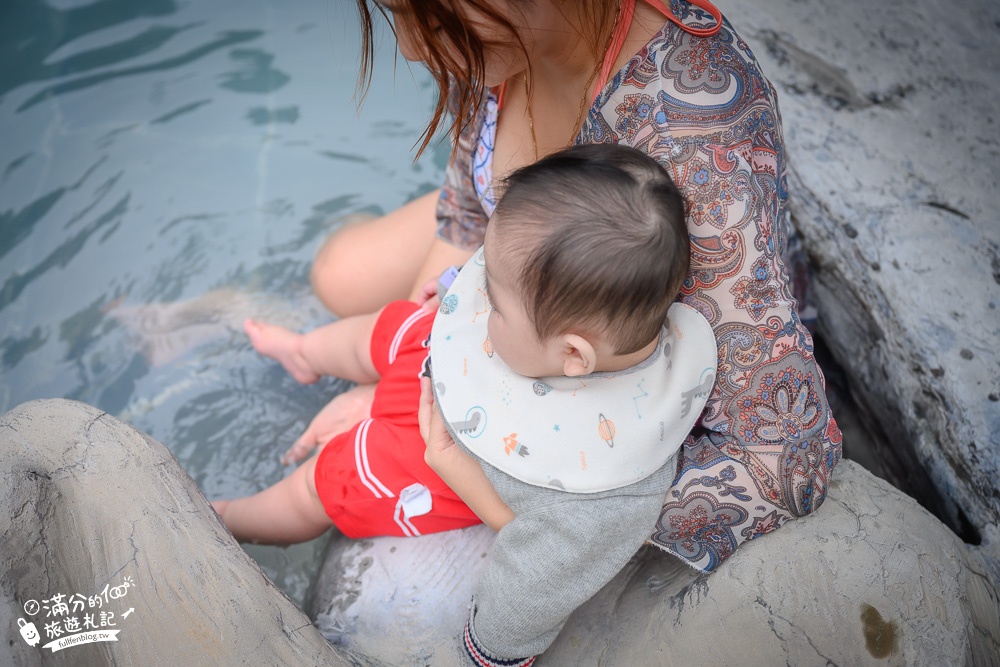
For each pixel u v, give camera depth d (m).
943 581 1.51
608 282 1.31
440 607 1.77
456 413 1.58
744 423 1.48
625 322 1.37
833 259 2.29
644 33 1.43
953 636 1.46
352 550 1.92
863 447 2.35
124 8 3.54
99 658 1.38
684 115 1.39
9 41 3.40
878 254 2.19
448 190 2.06
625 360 1.50
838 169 2.36
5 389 2.45
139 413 2.43
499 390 1.57
